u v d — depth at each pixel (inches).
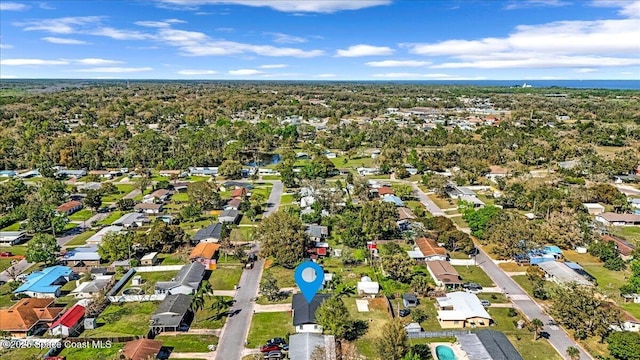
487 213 4648.1
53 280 3447.3
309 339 2687.0
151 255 3976.4
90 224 4945.9
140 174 7140.8
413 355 2529.5
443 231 4392.2
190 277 3469.5
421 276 3722.9
